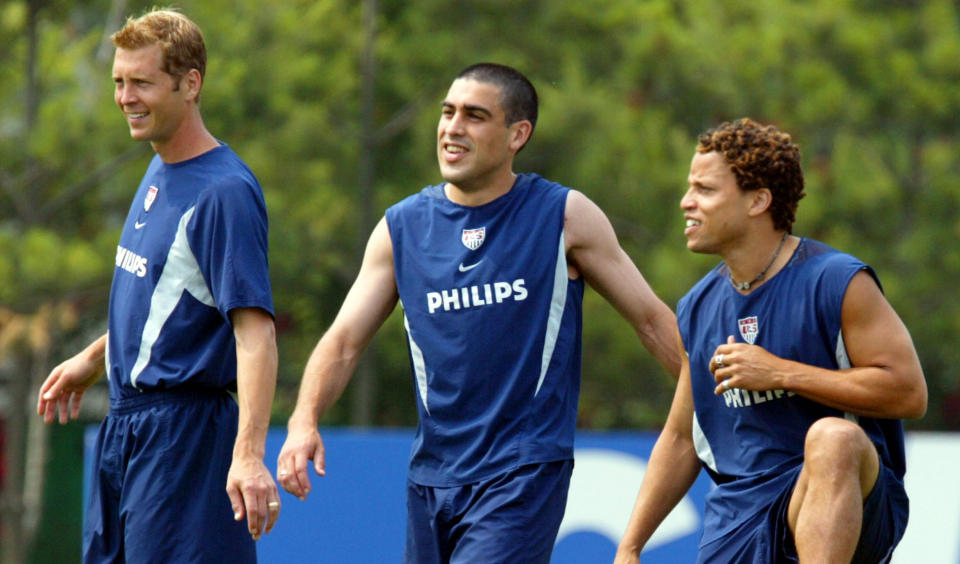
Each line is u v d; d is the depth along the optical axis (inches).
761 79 2180.1
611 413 2357.3
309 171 2025.1
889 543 601.6
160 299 629.6
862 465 565.9
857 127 2351.1
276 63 1971.0
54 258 1865.2
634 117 2100.1
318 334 2263.8
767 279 599.5
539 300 634.8
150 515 629.3
